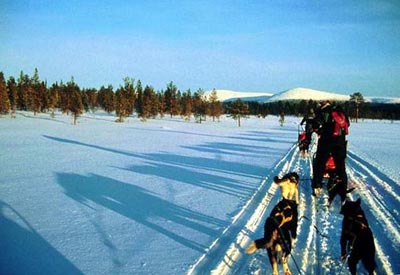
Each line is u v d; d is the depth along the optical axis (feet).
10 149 90.22
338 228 29.12
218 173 55.77
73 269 22.12
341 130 35.63
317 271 21.72
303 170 57.52
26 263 22.97
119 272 21.67
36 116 267.18
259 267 22.39
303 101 465.88
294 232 20.90
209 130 184.03
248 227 29.73
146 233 28.50
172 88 352.08
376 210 33.99
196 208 35.50
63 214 33.65
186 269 21.99
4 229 29.37
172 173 55.88
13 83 300.40
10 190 43.88
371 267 19.27
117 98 294.25
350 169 60.18
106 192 42.78
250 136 143.64
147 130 175.11
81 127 189.78
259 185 46.32
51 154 80.28
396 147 101.35
